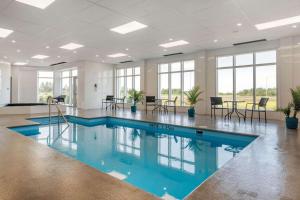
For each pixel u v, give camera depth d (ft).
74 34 21.20
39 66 46.09
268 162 8.89
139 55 33.65
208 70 29.50
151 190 8.54
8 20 17.07
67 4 14.08
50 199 5.36
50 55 33.01
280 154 10.07
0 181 6.47
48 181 6.48
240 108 26.96
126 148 14.99
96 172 7.27
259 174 7.56
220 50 28.30
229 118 24.84
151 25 18.47
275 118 23.90
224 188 6.40
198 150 14.51
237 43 25.39
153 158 12.74
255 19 17.16
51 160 8.55
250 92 26.48
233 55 27.66
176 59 33.35
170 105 34.99
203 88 29.55
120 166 11.36
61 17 16.44
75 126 23.97
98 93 40.93
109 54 32.65
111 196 5.54
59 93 48.57
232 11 15.47
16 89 43.47
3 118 23.75
